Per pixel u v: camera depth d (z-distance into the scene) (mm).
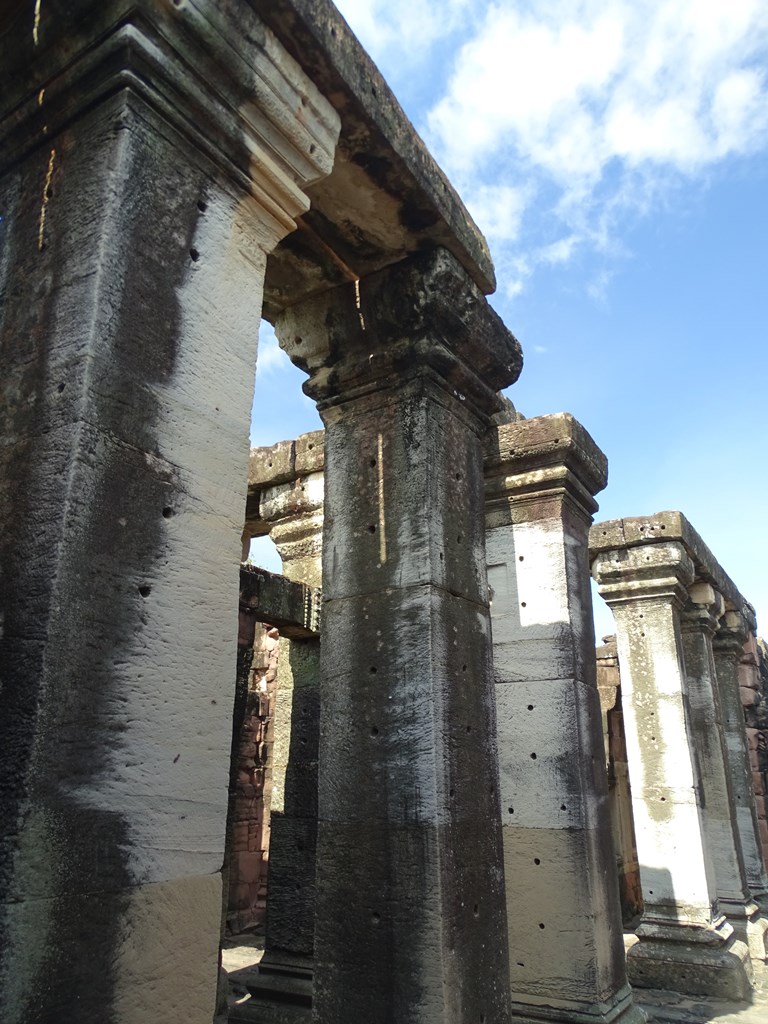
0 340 2672
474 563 4508
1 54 2869
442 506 4305
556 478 6320
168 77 2688
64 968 1989
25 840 1959
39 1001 1918
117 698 2260
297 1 2992
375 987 3617
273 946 6883
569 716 5934
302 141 3162
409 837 3738
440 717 3887
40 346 2502
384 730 3979
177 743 2418
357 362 4590
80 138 2688
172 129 2766
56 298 2514
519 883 5770
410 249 4340
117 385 2422
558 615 6168
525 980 5566
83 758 2139
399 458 4387
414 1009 3477
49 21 2717
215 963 2406
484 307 4629
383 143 3600
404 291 4344
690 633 11023
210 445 2727
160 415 2555
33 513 2283
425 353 4383
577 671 6070
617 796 14398
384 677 4059
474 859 3891
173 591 2496
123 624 2316
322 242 4309
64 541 2188
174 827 2359
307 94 3188
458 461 4582
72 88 2727
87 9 2633
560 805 5797
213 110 2840
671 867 8906
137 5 2547
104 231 2467
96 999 2047
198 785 2463
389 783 3883
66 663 2137
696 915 8656
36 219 2732
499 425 6594
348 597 4344
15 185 2895
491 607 6445
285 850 7086
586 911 5512
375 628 4176
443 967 3471
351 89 3326
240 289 2971
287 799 7195
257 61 2947
